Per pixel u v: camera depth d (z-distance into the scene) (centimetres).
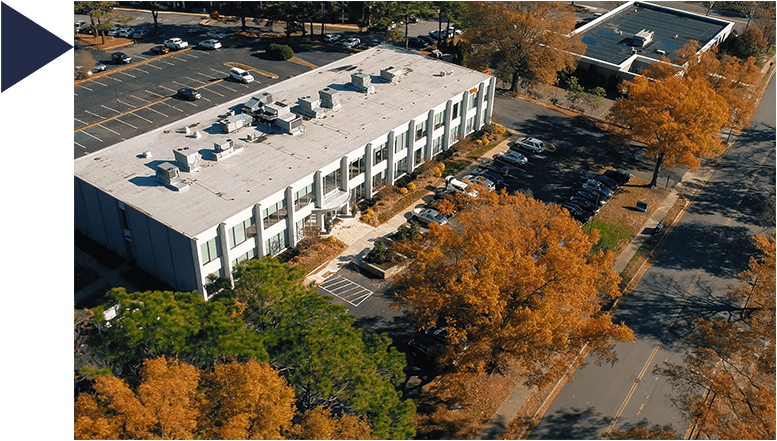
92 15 10894
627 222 7425
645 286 6525
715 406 5250
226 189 6122
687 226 7469
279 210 6212
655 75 8744
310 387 4334
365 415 4238
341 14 12838
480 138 8788
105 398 3812
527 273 4647
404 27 12794
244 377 3884
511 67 9938
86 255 6288
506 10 9700
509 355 5075
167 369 3909
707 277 6694
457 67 9019
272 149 6812
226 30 11956
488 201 5366
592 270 4825
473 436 4862
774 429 4378
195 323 4288
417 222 6950
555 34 9675
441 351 5178
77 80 9681
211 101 9300
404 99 8025
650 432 4678
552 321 4566
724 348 5088
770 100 10656
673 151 7338
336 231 6906
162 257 5828
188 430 3738
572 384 5366
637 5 13925
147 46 11025
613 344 5797
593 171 8319
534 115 9694
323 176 6531
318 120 7431
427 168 7994
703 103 7300
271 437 3794
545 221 5297
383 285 6266
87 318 5328
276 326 4616
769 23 12812
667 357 5678
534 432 4934
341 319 4650
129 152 6638
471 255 4806
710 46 11406
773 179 8469
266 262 4866
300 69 10500
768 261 5578
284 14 11462
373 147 7056
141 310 4266
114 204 5938
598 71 10775
